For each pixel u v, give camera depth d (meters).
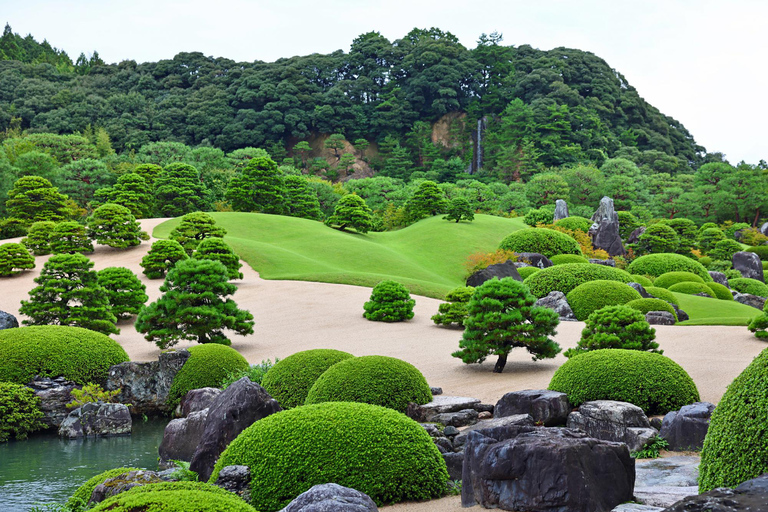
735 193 89.06
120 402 17.47
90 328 24.23
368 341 23.52
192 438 12.50
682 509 4.28
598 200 91.38
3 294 33.72
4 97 127.12
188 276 23.09
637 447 10.53
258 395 10.25
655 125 150.88
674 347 19.45
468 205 67.06
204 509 4.80
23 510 9.65
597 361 12.95
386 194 85.25
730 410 5.75
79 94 124.88
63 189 71.81
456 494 8.46
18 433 15.41
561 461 6.71
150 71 147.88
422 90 144.25
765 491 4.32
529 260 46.31
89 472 12.04
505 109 136.50
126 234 44.25
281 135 131.38
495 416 12.85
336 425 8.28
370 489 7.95
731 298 41.31
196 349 18.42
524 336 17.64
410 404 12.91
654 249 60.97
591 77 152.25
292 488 7.80
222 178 84.00
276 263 43.47
